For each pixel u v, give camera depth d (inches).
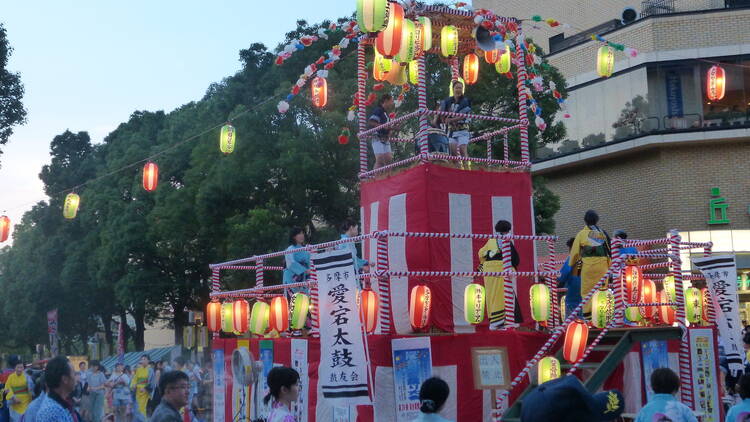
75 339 2358.5
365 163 526.6
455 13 489.1
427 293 411.5
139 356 1379.2
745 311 1048.8
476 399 403.5
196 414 714.2
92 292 1723.7
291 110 1130.0
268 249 1108.5
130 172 1620.3
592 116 1170.0
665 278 513.3
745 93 1068.5
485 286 453.4
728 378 514.9
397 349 389.1
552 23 514.6
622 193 1136.8
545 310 409.4
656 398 317.7
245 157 1150.3
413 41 421.7
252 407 509.4
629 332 410.6
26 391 732.7
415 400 387.9
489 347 410.9
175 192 1322.6
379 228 494.9
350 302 367.6
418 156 460.8
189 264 1462.8
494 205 479.2
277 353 488.4
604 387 458.3
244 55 1293.1
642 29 1109.7
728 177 1063.0
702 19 1086.4
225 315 547.5
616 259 417.4
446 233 419.2
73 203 744.3
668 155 1079.0
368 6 377.4
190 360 1326.3
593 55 1174.3
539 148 1243.8
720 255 442.6
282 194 1176.8
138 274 1464.1
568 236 1213.1
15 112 1070.4
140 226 1482.5
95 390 848.3
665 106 1093.8
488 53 523.5
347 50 1159.6
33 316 1847.9
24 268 2015.3
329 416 422.9
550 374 375.2
